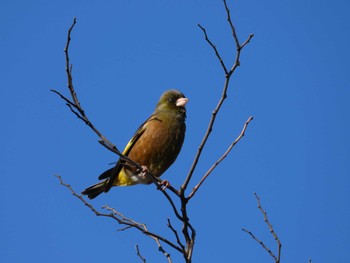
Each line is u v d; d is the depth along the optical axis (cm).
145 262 918
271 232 931
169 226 894
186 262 891
